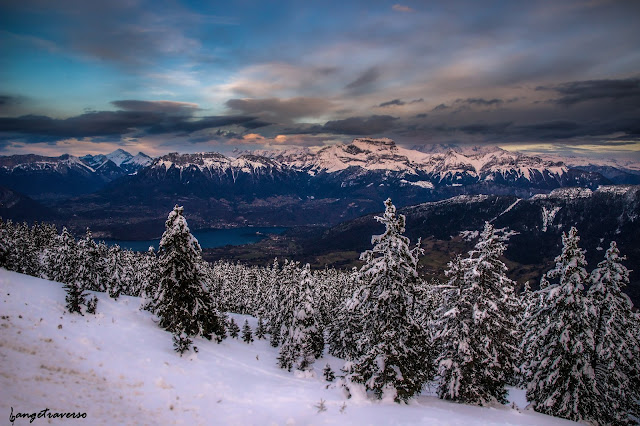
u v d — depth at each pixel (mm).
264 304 80625
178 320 34281
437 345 29125
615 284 27234
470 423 19297
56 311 27203
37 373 16781
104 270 59812
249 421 18594
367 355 24219
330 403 22312
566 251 27516
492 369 26203
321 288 64375
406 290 23953
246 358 36062
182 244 34375
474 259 26844
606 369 27922
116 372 20547
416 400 24609
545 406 27609
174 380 22219
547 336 28812
